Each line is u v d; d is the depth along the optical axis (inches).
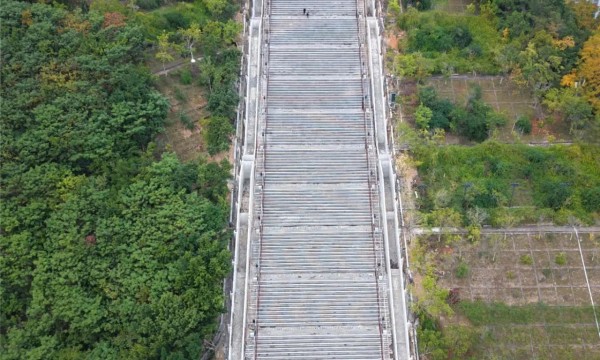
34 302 1606.8
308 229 1899.6
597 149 2064.5
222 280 1739.7
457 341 1640.0
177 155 2020.2
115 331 1632.6
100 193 1785.2
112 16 2178.9
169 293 1638.8
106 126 1919.3
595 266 1835.6
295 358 1675.7
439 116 2130.9
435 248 1868.8
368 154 2049.7
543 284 1800.0
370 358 1673.2
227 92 2096.5
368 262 1833.2
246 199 1975.9
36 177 1782.7
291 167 2028.8
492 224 1902.1
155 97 2001.7
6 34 2100.1
